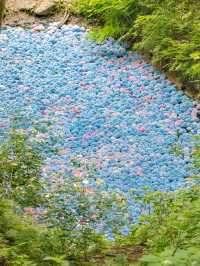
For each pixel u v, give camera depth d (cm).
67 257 547
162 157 952
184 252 347
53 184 793
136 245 611
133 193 833
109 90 1144
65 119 1058
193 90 1116
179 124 1041
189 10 1180
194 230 474
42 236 537
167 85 1146
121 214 697
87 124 1044
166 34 1172
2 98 1116
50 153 947
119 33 1294
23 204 642
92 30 1295
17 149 677
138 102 1106
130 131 1024
